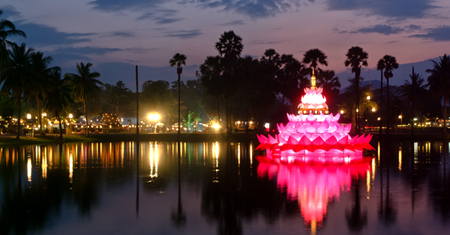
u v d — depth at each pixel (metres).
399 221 10.00
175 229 9.38
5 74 45.72
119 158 27.69
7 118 76.19
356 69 60.12
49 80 55.66
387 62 59.34
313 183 15.85
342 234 8.91
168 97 100.44
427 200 12.53
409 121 93.88
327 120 26.81
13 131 73.19
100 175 18.72
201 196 13.34
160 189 14.76
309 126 26.20
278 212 10.98
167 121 99.81
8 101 76.25
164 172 19.78
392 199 12.68
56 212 11.09
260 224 9.75
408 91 72.31
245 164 23.06
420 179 16.98
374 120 94.81
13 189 14.80
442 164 22.94
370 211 11.05
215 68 58.41
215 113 92.75
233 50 58.62
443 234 8.91
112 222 10.01
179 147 40.81
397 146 41.16
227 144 46.66
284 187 14.97
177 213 10.95
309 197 13.03
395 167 21.30
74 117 86.12
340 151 27.41
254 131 79.88
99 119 114.25
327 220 10.11
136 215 10.73
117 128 85.94
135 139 58.44
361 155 27.84
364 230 9.21
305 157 26.36
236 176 18.05
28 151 35.03
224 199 12.81
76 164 23.75
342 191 14.09
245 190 14.41
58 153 32.56
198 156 29.17
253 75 60.31
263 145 29.75
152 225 9.73
